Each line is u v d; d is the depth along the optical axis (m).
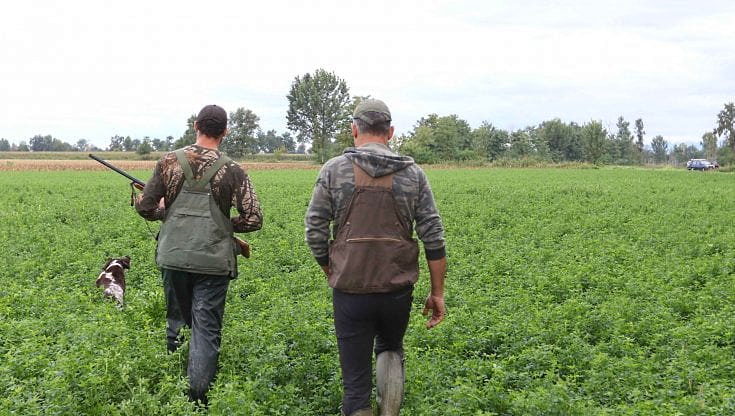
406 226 4.52
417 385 5.50
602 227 17.00
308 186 33.88
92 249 12.65
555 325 7.19
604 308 7.94
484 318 7.55
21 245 12.77
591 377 5.75
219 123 5.56
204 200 5.43
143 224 16.11
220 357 5.97
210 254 5.41
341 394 5.41
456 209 21.03
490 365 6.06
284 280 9.80
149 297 7.79
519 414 5.05
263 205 22.14
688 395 5.46
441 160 108.56
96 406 5.04
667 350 6.69
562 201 25.00
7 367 5.50
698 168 83.75
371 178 4.44
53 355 5.91
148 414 4.84
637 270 10.88
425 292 9.08
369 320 4.55
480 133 123.06
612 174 57.72
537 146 131.25
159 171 5.49
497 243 13.69
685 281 10.10
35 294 8.42
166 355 5.62
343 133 109.75
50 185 33.81
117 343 6.06
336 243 4.52
